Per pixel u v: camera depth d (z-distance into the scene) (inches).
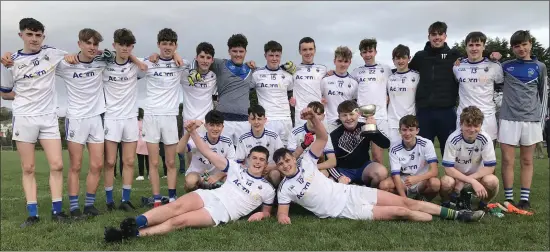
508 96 238.7
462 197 213.0
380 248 152.9
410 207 196.4
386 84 269.4
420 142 224.2
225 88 258.2
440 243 158.1
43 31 208.1
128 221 166.1
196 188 233.8
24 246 164.1
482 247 153.2
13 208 250.5
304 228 180.9
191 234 173.6
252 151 199.3
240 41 255.0
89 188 228.1
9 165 620.1
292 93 279.7
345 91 269.0
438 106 254.8
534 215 203.6
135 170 482.0
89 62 220.4
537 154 586.2
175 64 246.1
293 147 226.8
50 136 213.9
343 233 172.4
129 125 237.0
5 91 205.6
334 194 202.7
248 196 197.9
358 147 235.6
